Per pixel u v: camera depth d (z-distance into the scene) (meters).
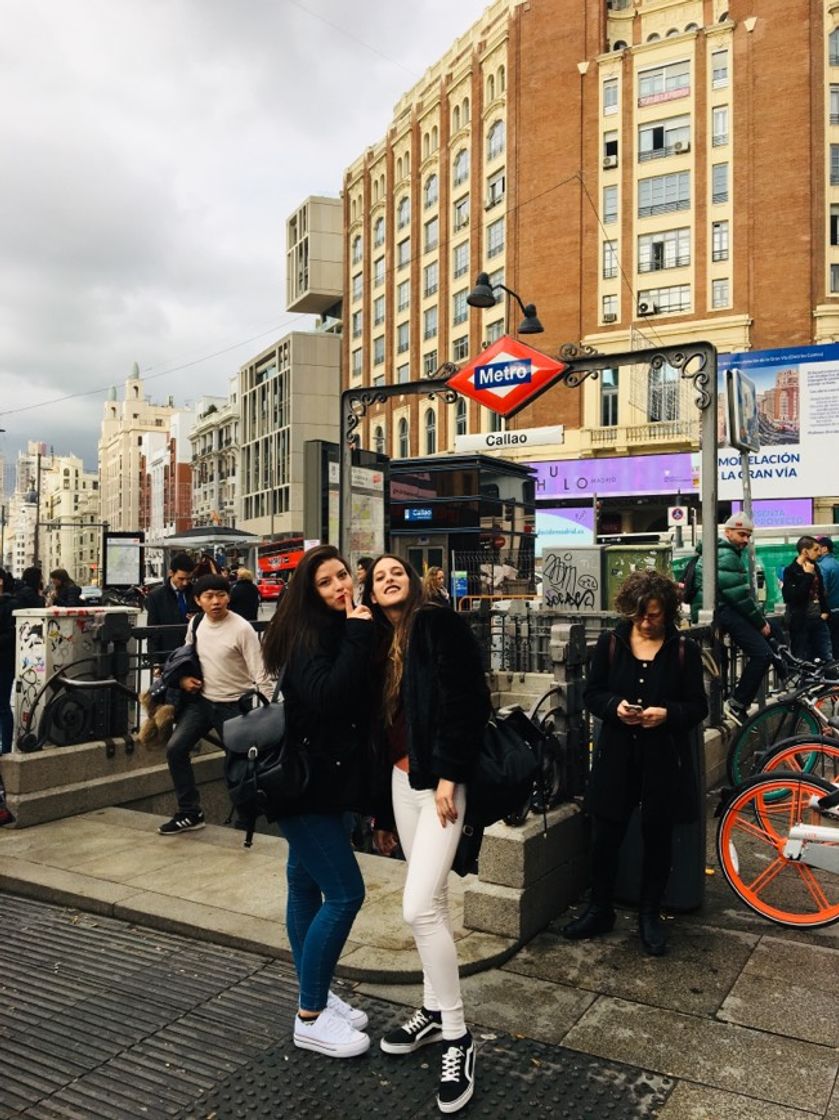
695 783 4.12
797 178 34.41
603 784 4.08
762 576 13.77
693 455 34.78
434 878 2.94
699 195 36.44
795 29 34.69
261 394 81.75
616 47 39.56
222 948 4.09
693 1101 2.82
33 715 6.36
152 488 133.75
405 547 20.31
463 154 46.59
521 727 3.34
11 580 8.72
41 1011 3.48
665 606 4.09
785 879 4.82
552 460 38.41
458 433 46.72
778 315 34.47
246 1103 2.84
